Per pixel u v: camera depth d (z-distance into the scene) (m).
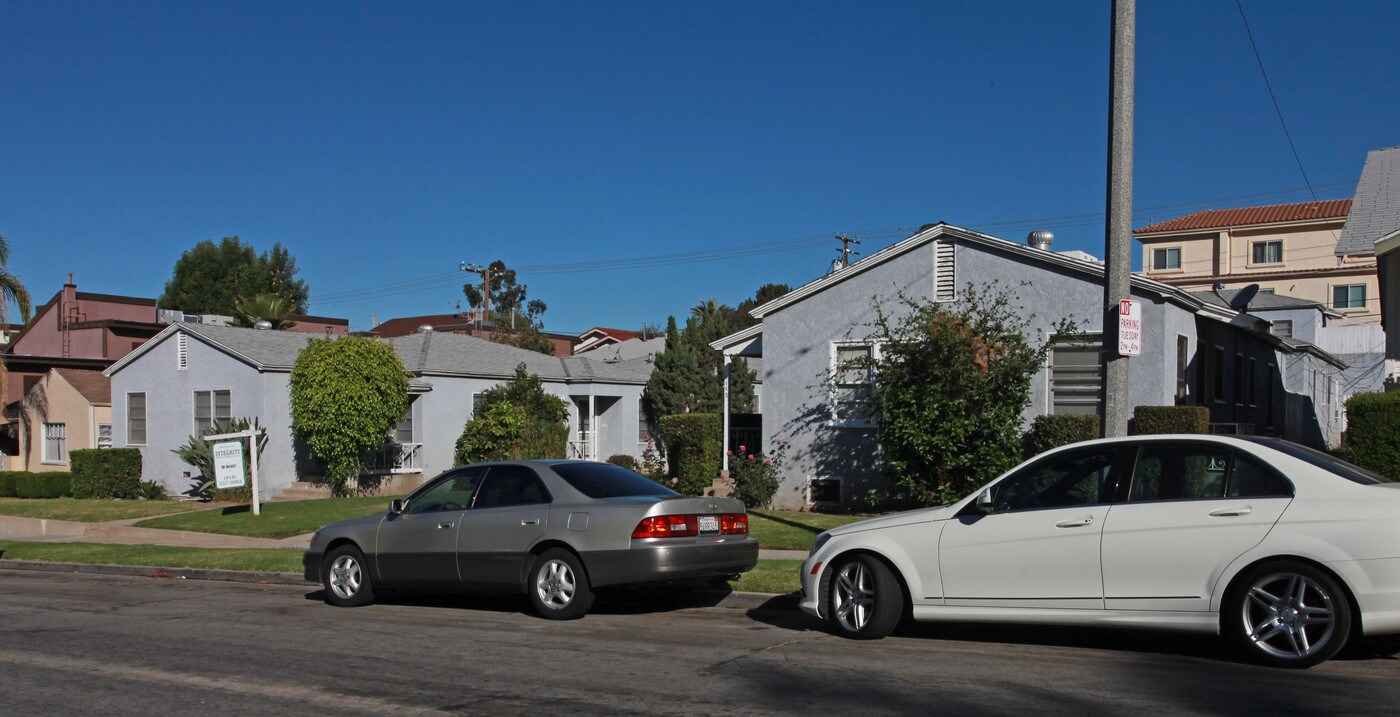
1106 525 7.77
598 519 10.16
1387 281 17.92
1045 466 8.32
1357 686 6.74
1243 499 7.39
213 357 27.89
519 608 11.49
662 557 9.91
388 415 26.45
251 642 9.45
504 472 11.15
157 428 29.25
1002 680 7.21
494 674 7.83
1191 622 7.43
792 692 7.03
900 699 6.75
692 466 21.80
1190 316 18.28
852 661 7.96
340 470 26.08
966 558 8.31
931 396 15.60
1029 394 16.23
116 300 48.84
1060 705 6.49
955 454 15.69
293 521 21.19
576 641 9.16
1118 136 10.16
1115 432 10.13
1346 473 7.31
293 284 70.62
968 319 16.22
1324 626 7.04
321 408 25.53
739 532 10.70
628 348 58.62
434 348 31.66
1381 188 19.53
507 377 31.61
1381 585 6.81
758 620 10.28
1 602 12.70
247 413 27.12
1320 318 34.06
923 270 18.56
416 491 11.70
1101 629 9.06
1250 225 59.84
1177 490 7.70
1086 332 17.12
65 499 28.94
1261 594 7.22
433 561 11.11
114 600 12.77
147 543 20.06
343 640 9.46
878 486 18.73
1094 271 17.02
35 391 33.91
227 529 20.70
